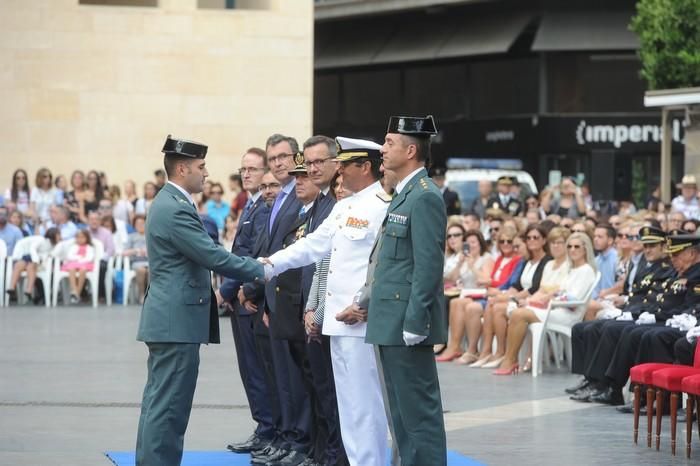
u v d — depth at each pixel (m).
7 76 42.91
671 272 19.62
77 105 43.22
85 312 34.09
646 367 16.58
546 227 24.53
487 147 56.41
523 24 53.75
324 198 14.88
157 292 13.73
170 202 13.77
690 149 31.56
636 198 53.06
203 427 17.89
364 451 13.54
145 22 43.53
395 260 12.62
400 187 12.72
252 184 16.98
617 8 52.94
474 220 26.70
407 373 12.54
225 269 13.76
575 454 15.99
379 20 60.75
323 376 14.50
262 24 44.00
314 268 14.77
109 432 17.23
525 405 19.97
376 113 62.06
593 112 54.31
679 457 15.84
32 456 15.60
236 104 43.94
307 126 44.25
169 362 13.71
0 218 35.91
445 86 59.22
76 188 37.81
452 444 16.66
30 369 23.19
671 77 35.22
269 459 15.34
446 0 54.34
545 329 23.53
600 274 23.86
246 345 16.33
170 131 43.69
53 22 43.03
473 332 25.22
